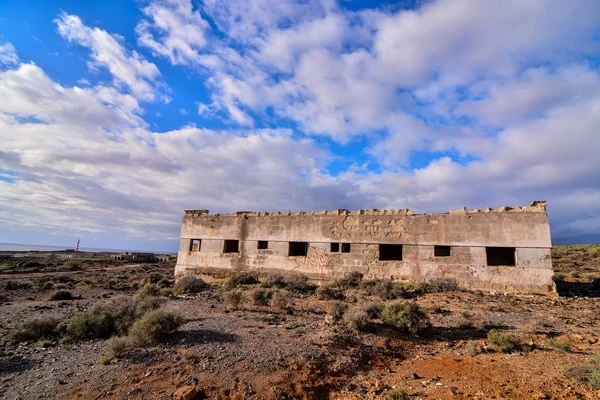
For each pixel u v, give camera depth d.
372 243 21.94
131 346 8.96
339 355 8.73
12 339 10.24
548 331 11.06
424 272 20.17
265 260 25.09
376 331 11.08
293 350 8.68
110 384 6.87
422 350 9.97
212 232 27.75
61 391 6.66
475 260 19.09
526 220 18.44
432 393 6.88
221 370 7.48
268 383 6.97
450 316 13.57
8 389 6.79
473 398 6.57
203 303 15.97
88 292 22.19
